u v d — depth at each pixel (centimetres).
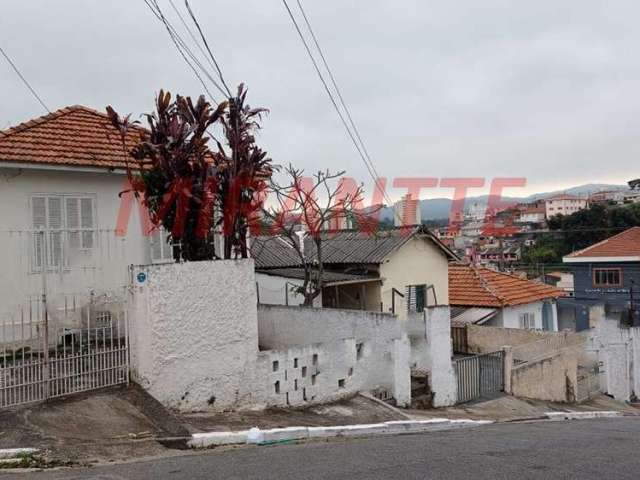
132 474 692
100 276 1331
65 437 809
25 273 1243
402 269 2244
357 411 1193
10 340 1159
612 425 1414
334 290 2178
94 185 1377
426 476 720
